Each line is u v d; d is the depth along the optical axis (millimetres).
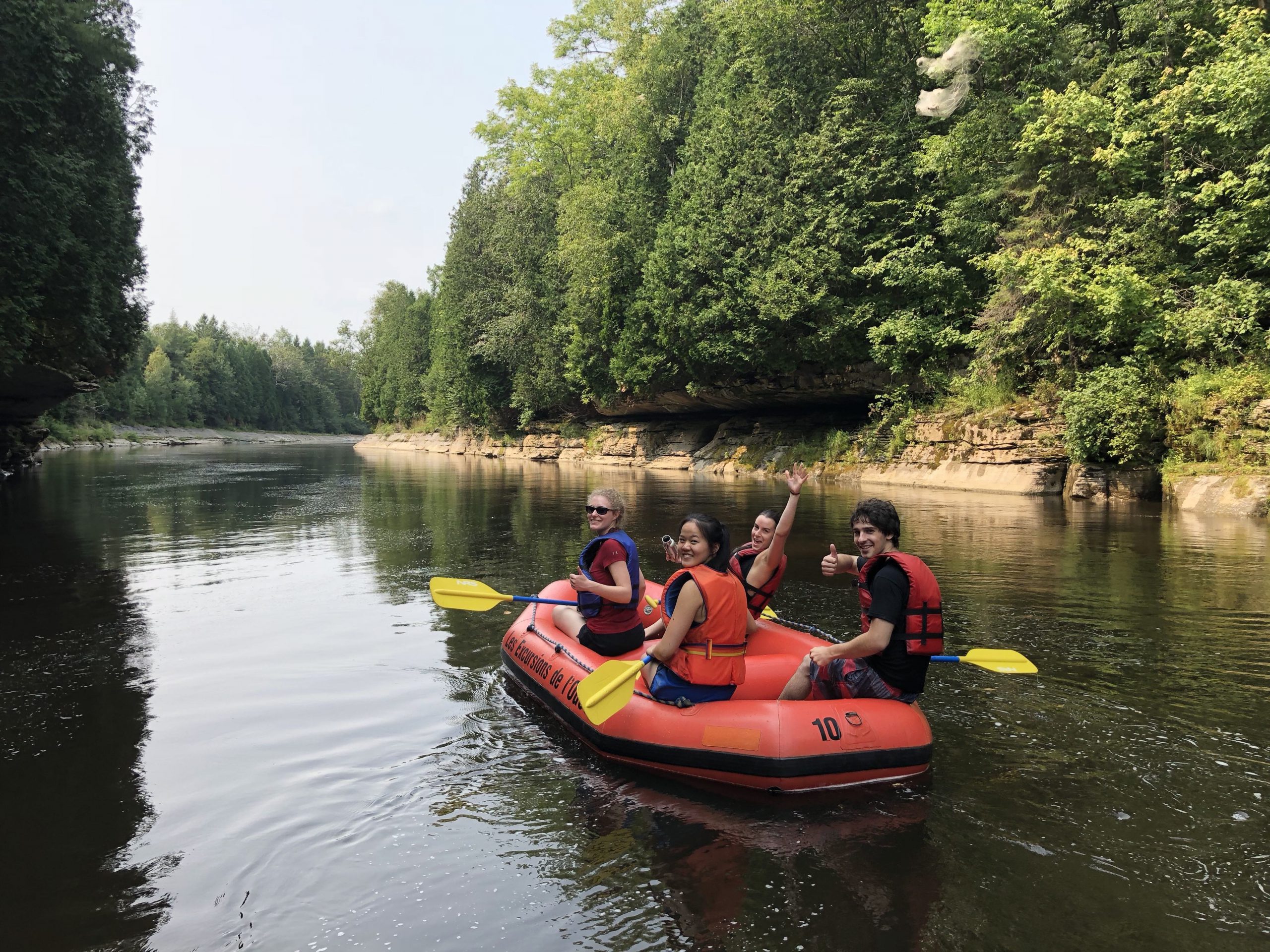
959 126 15758
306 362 115688
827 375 21016
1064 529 9977
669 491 16703
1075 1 15195
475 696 4246
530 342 34000
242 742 3633
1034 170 14773
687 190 22750
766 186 19625
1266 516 10680
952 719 3789
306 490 18109
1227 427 11594
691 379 24703
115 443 59031
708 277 21531
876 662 3445
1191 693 4090
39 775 3287
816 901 2344
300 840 2754
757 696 3738
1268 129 11898
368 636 5453
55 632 5578
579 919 2275
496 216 38438
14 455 23562
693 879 2480
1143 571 7242
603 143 30625
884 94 19016
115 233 17281
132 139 18500
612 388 28891
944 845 2672
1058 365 14641
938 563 7711
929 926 2219
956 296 17031
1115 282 12414
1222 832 2744
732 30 21531
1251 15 12023
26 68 13828
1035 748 3457
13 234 14070
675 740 3295
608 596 3852
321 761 3420
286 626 5723
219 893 2436
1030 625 5391
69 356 18719
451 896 2406
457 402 43031
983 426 15773
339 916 2311
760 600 4184
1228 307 11742
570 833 2793
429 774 3297
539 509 13664
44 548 9383
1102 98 14148
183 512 13359
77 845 2729
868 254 18578
